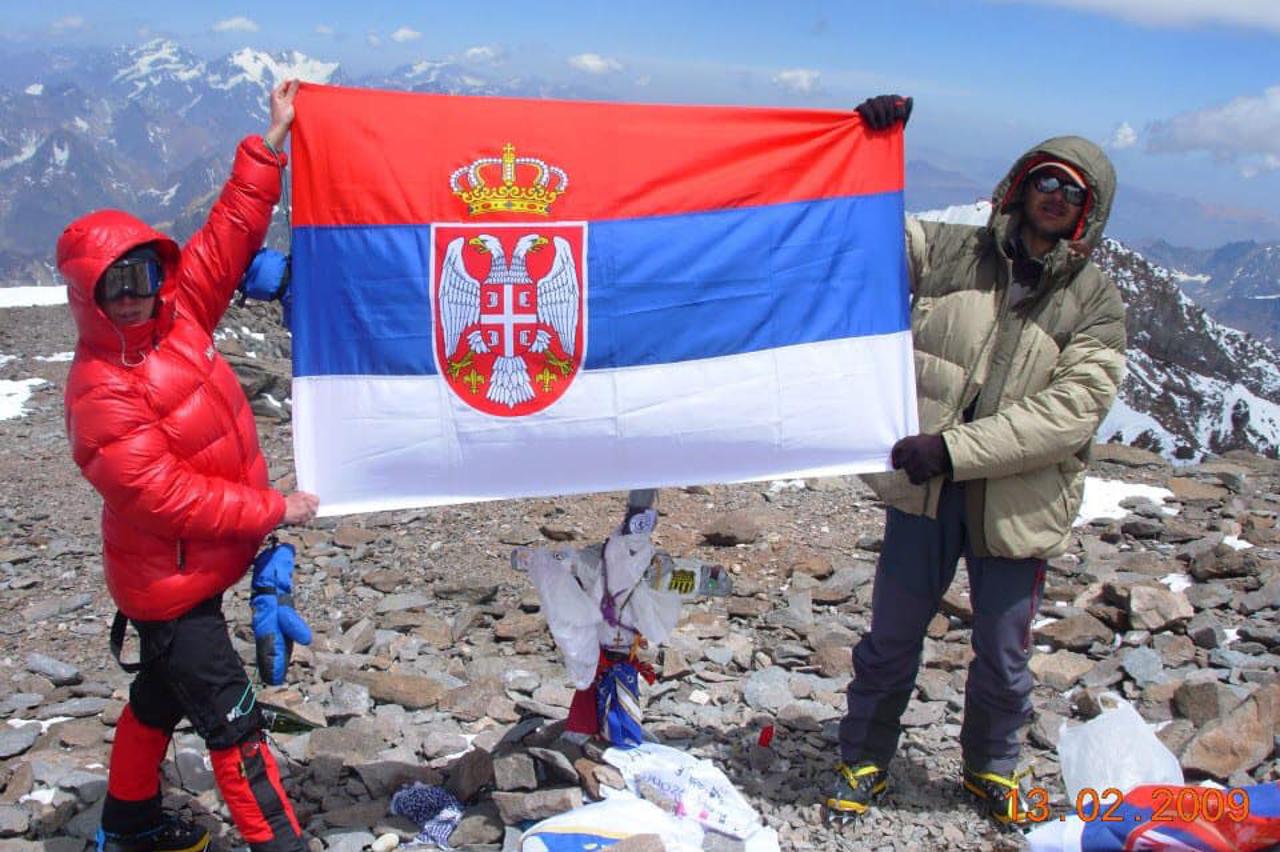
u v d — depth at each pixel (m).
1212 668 4.89
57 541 7.15
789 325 3.64
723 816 3.55
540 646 5.30
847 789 3.67
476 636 5.49
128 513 3.05
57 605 5.93
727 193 3.59
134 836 3.48
